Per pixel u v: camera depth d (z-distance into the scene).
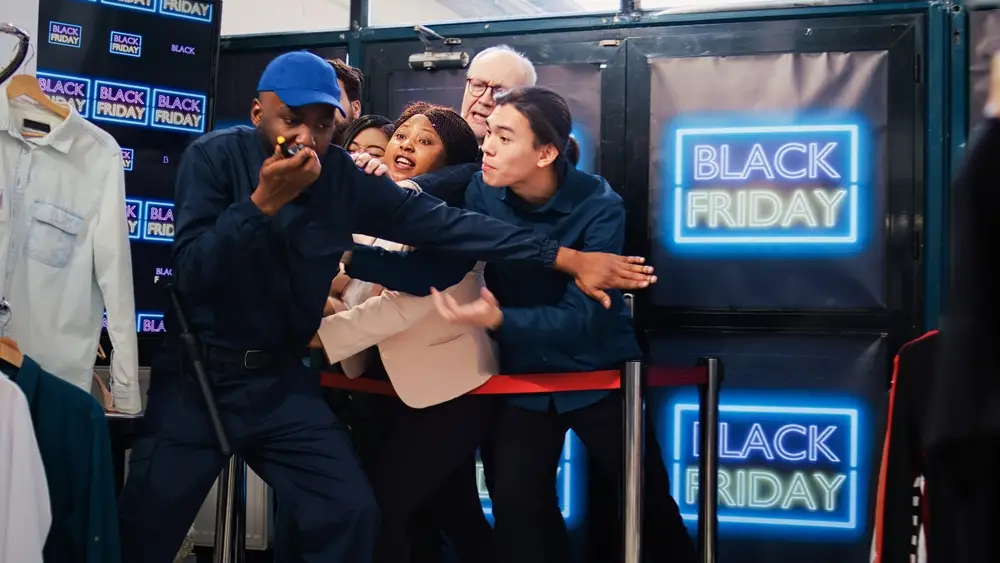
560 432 2.63
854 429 3.46
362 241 2.57
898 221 3.45
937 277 3.38
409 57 3.81
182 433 2.21
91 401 2.25
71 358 2.48
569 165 2.63
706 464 2.74
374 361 2.72
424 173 2.74
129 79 3.41
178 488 2.20
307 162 1.99
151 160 3.44
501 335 2.42
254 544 3.73
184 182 2.21
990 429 1.23
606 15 3.67
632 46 3.65
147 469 2.20
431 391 2.52
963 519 1.30
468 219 2.38
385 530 2.50
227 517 2.74
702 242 3.58
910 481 2.20
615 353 2.61
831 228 3.49
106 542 2.20
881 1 3.47
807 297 3.51
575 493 3.60
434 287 2.43
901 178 3.44
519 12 4.30
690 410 3.57
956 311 1.27
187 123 3.49
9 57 3.67
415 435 2.56
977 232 1.26
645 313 3.62
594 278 2.41
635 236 3.62
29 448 2.10
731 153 3.57
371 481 2.56
